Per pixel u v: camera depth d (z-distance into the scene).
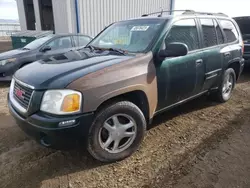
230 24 4.81
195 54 3.63
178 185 2.44
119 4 12.65
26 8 15.83
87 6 11.55
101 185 2.46
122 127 2.76
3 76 6.54
